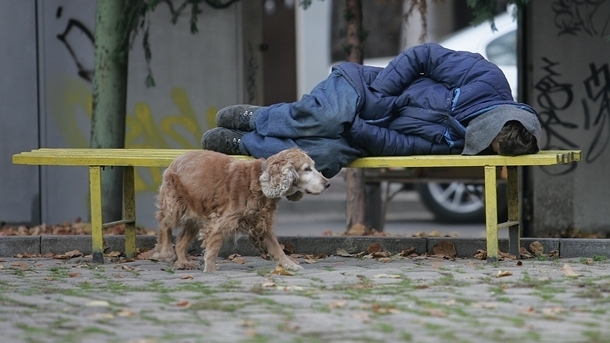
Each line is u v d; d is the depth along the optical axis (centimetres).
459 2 3062
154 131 1698
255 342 710
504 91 1172
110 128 1484
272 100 3469
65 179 1708
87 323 782
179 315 812
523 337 725
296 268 1084
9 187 1708
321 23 3169
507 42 2123
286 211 2555
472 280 978
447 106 1163
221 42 1677
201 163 1091
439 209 2208
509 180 1216
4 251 1310
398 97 1189
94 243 1189
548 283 955
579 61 1593
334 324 772
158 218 1169
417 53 1192
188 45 1684
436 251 1249
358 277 1012
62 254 1303
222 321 789
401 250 1271
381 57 3191
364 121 1161
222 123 1206
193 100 1689
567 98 1602
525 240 1257
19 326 772
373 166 1145
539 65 1600
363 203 1544
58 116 1700
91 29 1689
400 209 2502
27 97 1692
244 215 1070
